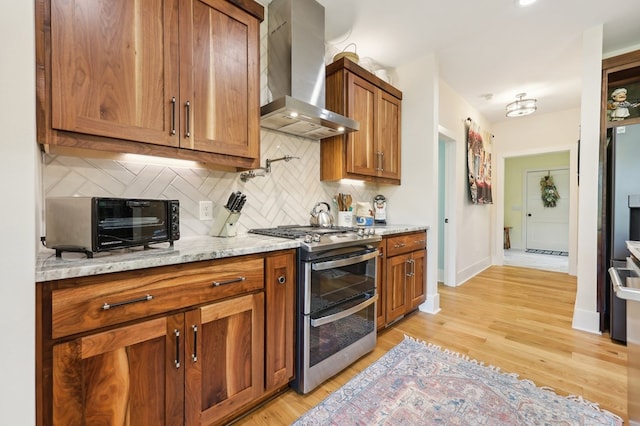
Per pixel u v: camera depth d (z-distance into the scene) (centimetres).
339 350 175
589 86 239
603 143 235
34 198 82
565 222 660
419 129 295
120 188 145
